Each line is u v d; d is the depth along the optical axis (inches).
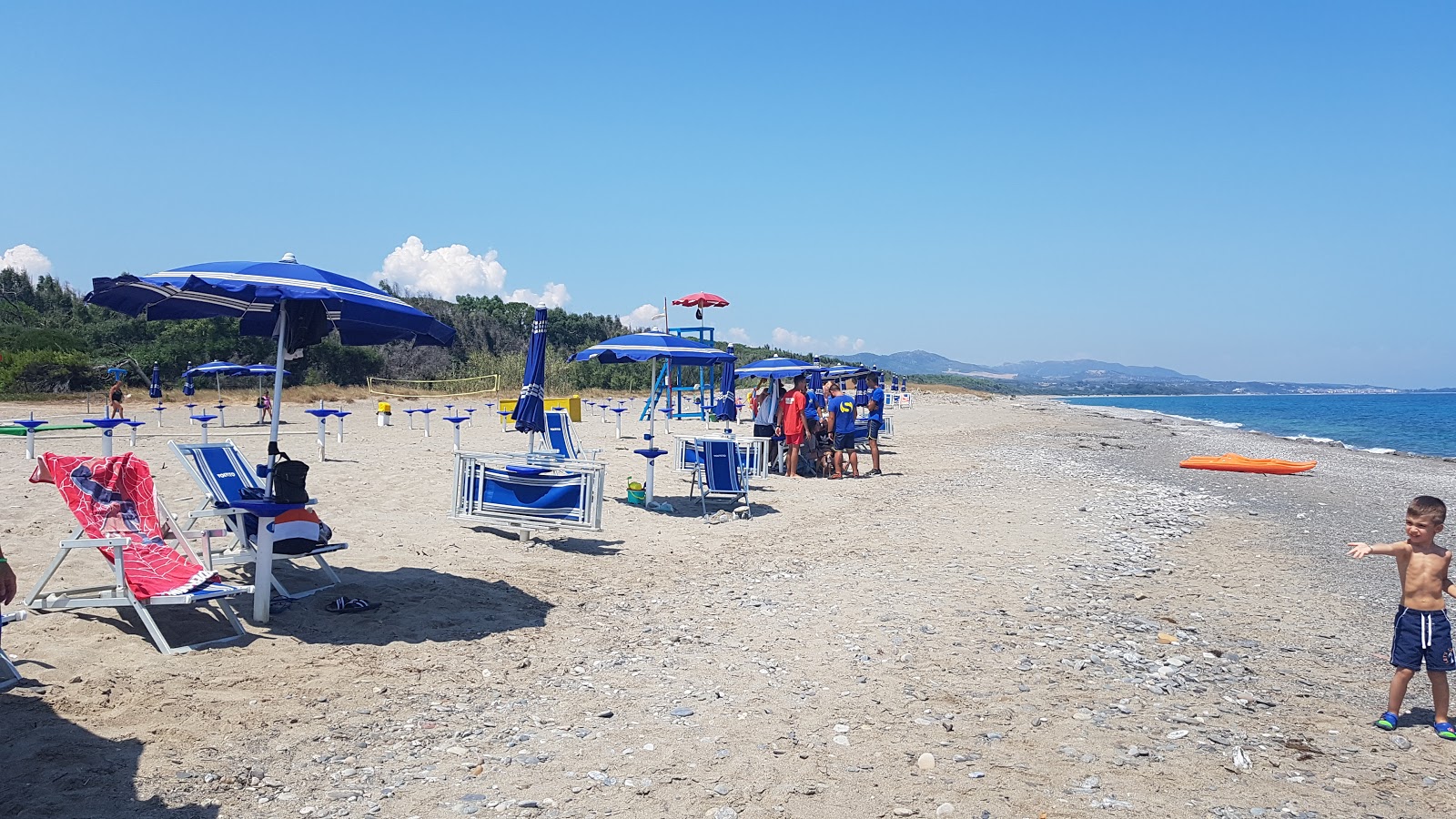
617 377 2066.9
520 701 201.2
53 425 858.8
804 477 658.8
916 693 214.2
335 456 645.3
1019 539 427.5
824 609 291.3
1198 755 180.7
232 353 1701.5
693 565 351.3
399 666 217.2
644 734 184.4
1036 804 156.9
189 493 432.1
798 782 163.6
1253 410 3641.7
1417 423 2273.6
